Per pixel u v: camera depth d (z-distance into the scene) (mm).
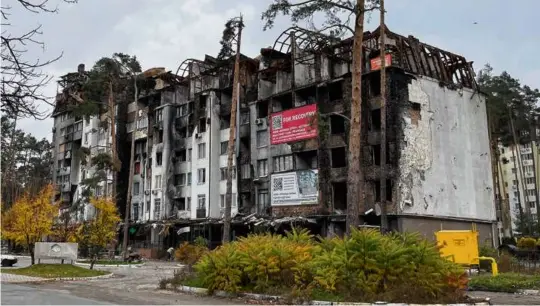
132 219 62188
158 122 60562
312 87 43594
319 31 20016
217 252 16391
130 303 13617
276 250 14961
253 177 48094
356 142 19453
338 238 15406
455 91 43094
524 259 32031
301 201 41906
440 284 13164
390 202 37094
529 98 64125
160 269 32875
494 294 16594
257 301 13930
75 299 14461
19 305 12523
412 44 41531
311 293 13344
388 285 13102
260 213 46438
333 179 40344
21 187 77188
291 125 44000
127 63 50250
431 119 40344
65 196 73938
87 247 40500
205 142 53875
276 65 48500
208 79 57531
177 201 57219
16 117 5945
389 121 38156
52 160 79812
